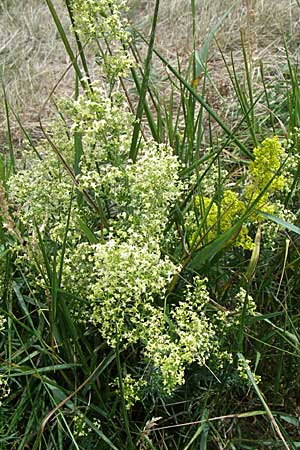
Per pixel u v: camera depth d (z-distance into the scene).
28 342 2.88
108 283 2.37
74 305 2.76
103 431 2.90
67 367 2.74
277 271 3.39
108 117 2.60
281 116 5.07
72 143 3.05
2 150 5.32
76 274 2.69
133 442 2.87
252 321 2.86
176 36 6.87
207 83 5.74
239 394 3.16
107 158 2.74
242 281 3.03
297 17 6.96
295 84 3.77
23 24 7.33
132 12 7.41
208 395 2.88
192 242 2.83
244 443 3.03
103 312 2.42
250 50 3.48
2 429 2.79
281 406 3.16
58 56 6.82
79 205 3.00
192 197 3.25
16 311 3.16
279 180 2.93
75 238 2.82
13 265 3.13
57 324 2.80
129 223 2.73
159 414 2.99
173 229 3.12
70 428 2.86
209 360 2.87
